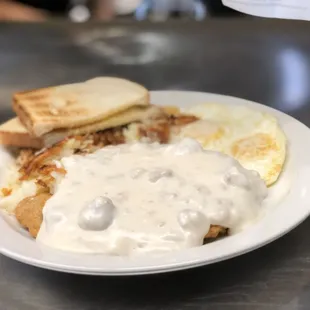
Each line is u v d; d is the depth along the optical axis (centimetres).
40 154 49
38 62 72
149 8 114
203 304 33
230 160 42
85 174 42
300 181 41
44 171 45
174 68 69
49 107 55
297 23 72
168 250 34
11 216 41
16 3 113
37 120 51
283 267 35
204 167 41
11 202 43
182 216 35
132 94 57
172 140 51
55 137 52
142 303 33
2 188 46
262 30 72
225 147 48
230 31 73
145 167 42
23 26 78
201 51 71
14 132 52
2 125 55
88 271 32
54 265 32
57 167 45
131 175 40
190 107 57
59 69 71
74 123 52
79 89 60
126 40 74
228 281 34
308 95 62
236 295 33
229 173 39
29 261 33
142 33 75
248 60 69
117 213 36
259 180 41
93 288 35
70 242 35
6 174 49
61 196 39
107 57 72
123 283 35
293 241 37
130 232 35
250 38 71
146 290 34
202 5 108
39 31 77
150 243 34
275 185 43
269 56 69
